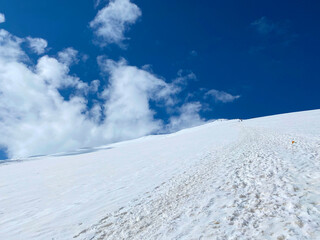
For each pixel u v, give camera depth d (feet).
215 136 123.34
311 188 20.12
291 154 37.47
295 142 51.11
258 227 15.34
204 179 34.35
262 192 21.95
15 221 30.19
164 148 101.86
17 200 40.63
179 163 58.13
